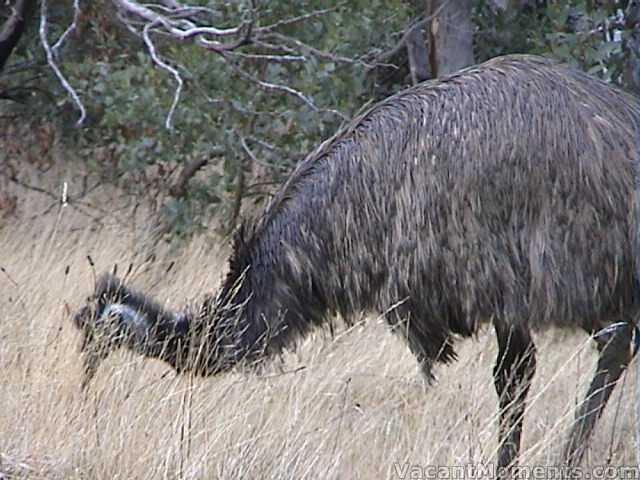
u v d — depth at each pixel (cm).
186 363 1833
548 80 1717
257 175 3039
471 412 1797
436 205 1722
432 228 1727
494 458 1750
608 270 1670
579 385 2064
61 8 3066
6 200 3147
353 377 2098
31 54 3162
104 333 1844
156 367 1973
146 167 3155
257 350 1864
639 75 2225
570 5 2609
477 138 1706
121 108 2861
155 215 3062
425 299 1755
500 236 1697
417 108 1767
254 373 1869
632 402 2048
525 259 1688
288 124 2781
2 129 3309
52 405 1744
